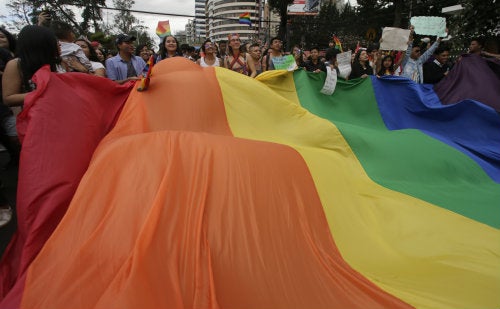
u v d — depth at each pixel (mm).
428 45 8086
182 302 1914
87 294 1933
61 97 2975
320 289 2270
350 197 3330
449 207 3533
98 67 5148
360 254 2715
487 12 7352
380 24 29859
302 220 2746
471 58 5707
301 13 28375
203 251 2262
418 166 4113
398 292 2268
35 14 22859
